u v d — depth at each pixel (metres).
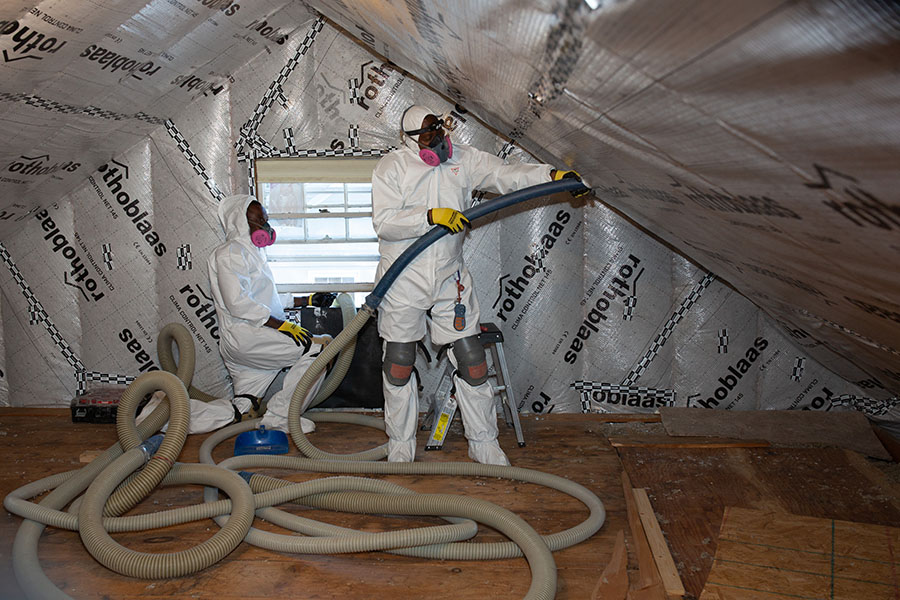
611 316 3.46
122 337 3.56
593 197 3.37
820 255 1.43
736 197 1.38
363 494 2.42
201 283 3.50
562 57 1.20
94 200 3.45
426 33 1.88
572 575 2.06
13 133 2.56
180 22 2.50
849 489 2.56
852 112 0.75
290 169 3.44
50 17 1.93
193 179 3.41
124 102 2.88
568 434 3.23
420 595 1.97
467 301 2.80
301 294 3.60
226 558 2.18
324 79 3.31
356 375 3.55
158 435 2.65
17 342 3.59
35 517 2.31
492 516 2.18
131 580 2.06
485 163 2.73
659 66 0.94
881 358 2.36
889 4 0.57
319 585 2.03
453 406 3.02
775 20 0.67
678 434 3.15
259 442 2.98
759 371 3.42
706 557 2.09
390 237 2.68
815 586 1.88
